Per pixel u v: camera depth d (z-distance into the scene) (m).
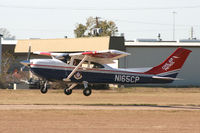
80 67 75.25
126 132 49.56
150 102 91.44
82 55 74.62
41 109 66.81
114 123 55.44
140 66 149.50
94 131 49.72
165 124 55.88
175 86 149.62
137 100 96.50
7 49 165.12
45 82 76.06
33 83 123.50
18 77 132.00
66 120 56.94
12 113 61.91
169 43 150.25
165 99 101.12
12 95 99.88
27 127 51.41
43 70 73.56
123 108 72.00
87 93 76.38
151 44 149.25
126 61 148.00
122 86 141.75
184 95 113.81
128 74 78.06
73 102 85.69
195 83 153.75
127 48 148.75
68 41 150.00
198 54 153.38
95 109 68.62
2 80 128.12
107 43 139.38
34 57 156.38
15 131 48.91
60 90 119.44
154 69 79.50
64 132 48.84
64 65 74.62
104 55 73.00
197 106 81.50
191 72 153.62
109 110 67.56
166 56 151.00
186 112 68.00
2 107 69.31
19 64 159.25
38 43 156.25
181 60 80.00
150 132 49.84
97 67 76.12
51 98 95.88
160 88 138.12
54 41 153.38
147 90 128.88
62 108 69.19
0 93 104.44
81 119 58.00
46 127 51.59
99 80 76.62
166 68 79.81
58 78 74.56
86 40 146.00
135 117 61.22
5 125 52.47
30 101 85.19
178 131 50.91
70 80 74.88
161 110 69.56
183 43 151.25
